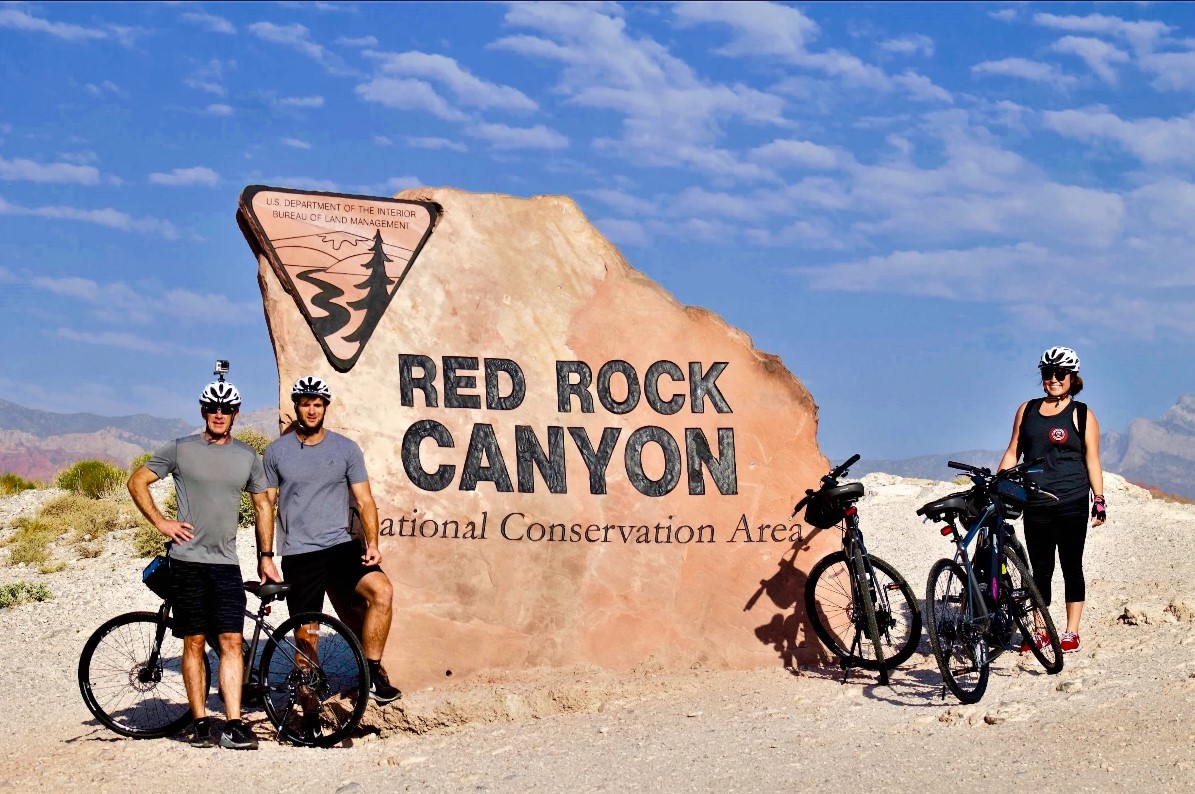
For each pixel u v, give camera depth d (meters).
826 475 8.89
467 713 7.88
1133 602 10.33
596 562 9.30
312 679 7.53
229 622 7.48
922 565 13.37
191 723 7.86
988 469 8.30
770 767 6.21
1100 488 8.62
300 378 8.62
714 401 9.86
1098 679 7.68
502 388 9.43
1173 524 13.74
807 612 9.13
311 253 9.14
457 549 9.02
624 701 8.23
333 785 6.40
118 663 8.05
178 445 7.56
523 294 9.69
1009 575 8.10
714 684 8.64
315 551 7.73
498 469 9.25
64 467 21.78
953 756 6.22
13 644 11.78
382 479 8.97
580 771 6.36
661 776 6.16
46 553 16.06
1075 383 8.76
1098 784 5.57
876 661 8.76
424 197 9.64
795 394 10.01
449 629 8.85
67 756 7.35
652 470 9.60
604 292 9.92
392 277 9.34
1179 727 6.34
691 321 10.02
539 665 8.98
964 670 7.70
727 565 9.49
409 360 9.22
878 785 5.77
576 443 9.50
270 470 7.82
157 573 7.70
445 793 6.08
